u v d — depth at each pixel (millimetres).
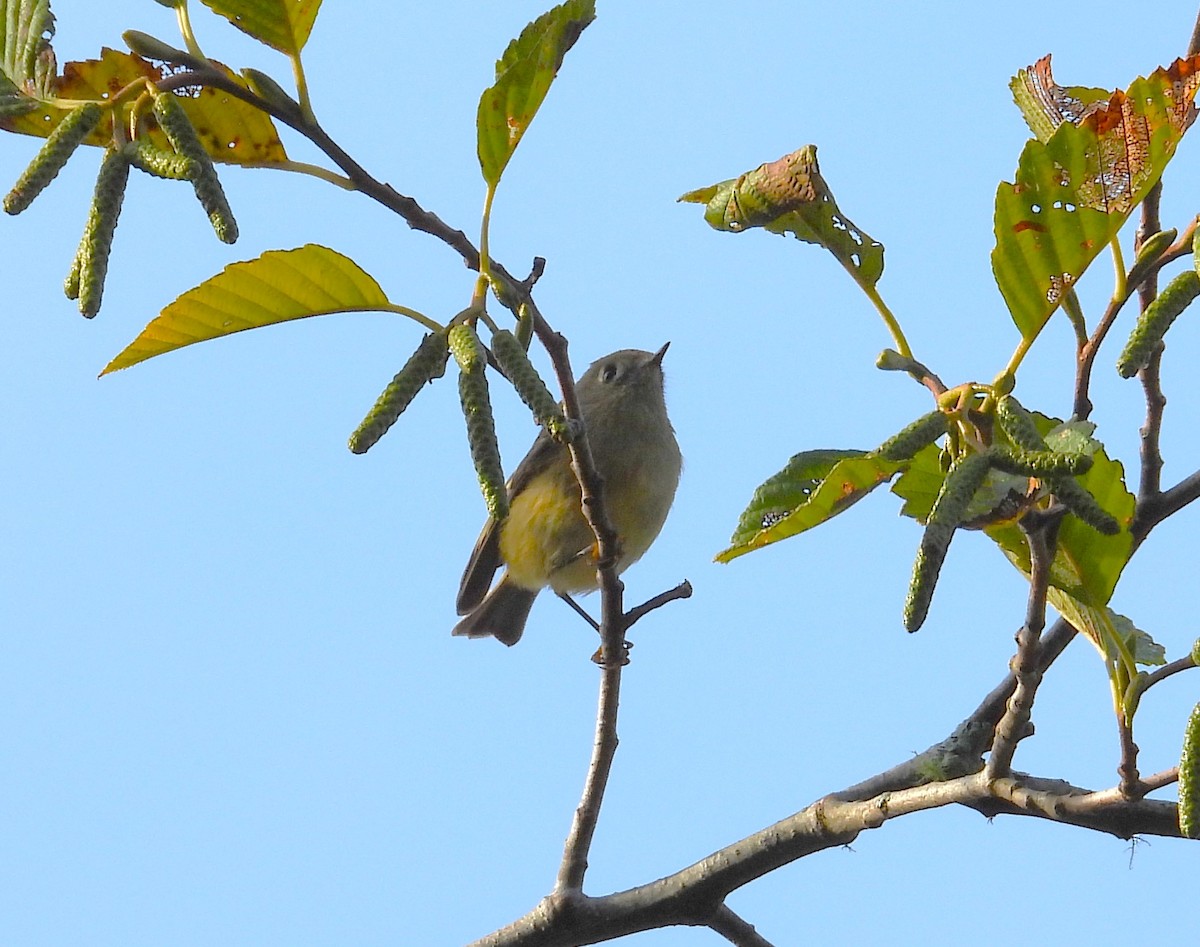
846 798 8570
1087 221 5777
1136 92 5750
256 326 6445
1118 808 6453
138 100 5840
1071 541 6500
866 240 7328
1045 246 5805
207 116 6785
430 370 6059
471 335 6043
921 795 7246
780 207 7449
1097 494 6477
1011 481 5914
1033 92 7555
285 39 6199
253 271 6238
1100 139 5789
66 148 5742
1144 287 6691
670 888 8273
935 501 5879
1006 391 5680
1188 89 5723
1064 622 7977
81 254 5672
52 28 6395
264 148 6887
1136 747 6383
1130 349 5516
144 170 5715
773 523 6262
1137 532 6863
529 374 6062
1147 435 6852
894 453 5594
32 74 6312
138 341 6387
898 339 6781
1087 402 6387
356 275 6324
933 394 5977
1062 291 5766
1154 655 6645
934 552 5223
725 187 7801
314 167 6441
